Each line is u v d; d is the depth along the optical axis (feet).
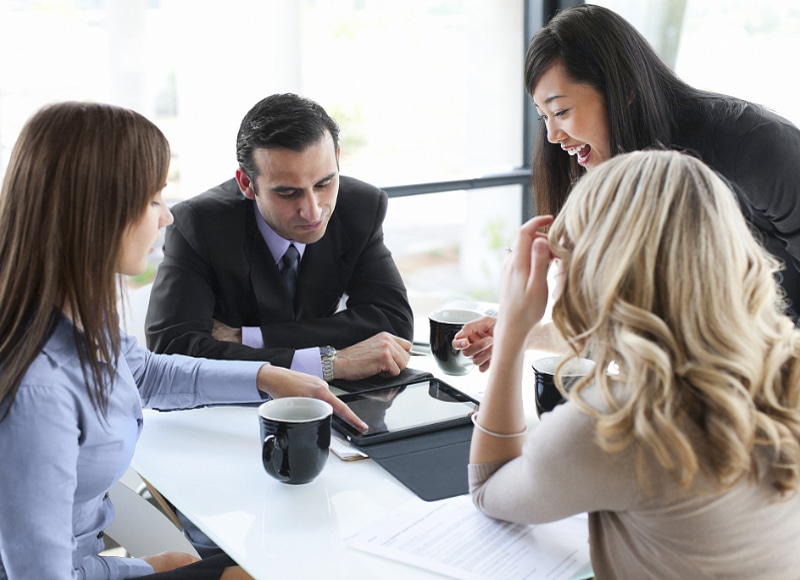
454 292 11.70
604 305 3.13
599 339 3.23
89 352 3.88
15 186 3.83
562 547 3.64
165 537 5.20
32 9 7.91
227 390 5.17
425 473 4.30
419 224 11.18
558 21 5.84
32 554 3.62
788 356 3.30
